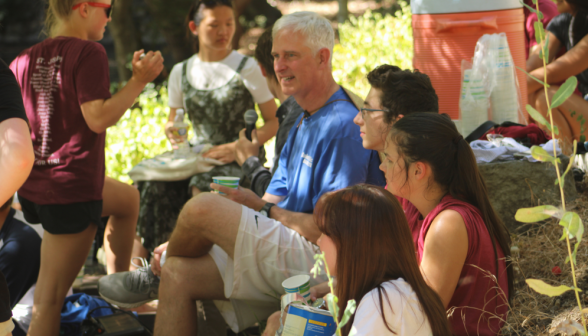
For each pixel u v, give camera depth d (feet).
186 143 15.69
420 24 14.26
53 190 11.30
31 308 12.15
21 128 7.64
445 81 14.03
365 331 6.23
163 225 15.74
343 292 6.65
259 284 9.99
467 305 7.67
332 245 6.90
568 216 5.00
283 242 9.93
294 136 11.60
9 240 11.85
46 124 11.39
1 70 7.90
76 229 11.45
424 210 8.16
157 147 21.88
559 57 16.93
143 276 12.03
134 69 11.61
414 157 7.78
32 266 11.96
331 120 10.27
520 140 12.17
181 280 10.01
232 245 9.73
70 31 11.81
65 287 11.59
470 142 12.27
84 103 11.11
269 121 16.07
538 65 16.74
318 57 10.53
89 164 11.50
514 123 12.56
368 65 28.58
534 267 10.12
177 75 16.46
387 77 9.22
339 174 10.03
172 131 15.78
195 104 15.89
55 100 11.37
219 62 15.81
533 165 11.08
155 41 45.32
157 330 10.08
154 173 15.29
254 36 56.08
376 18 38.52
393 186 8.12
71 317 12.30
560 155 11.47
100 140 11.75
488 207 7.99
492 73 12.99
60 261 11.46
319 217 6.88
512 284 8.39
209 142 15.99
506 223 11.18
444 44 13.89
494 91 13.03
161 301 10.15
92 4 11.72
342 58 30.27
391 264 6.58
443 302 7.42
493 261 7.67
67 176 11.32
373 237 6.55
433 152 7.73
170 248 10.21
